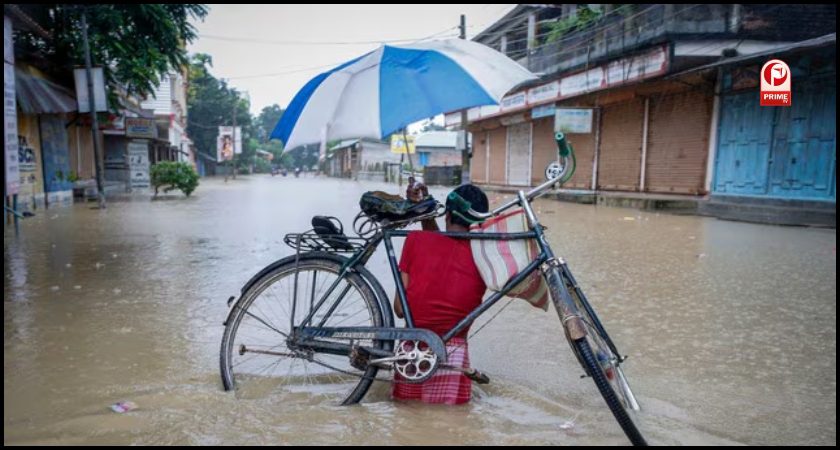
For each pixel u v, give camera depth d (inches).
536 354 136.6
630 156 674.2
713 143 543.8
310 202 667.4
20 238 326.6
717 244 320.5
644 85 613.0
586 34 691.4
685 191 582.9
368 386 107.1
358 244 114.4
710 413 103.7
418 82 121.6
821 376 122.9
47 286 203.6
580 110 661.3
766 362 131.2
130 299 185.8
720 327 158.6
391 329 105.3
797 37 544.4
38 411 102.0
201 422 97.3
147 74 628.4
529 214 103.6
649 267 247.9
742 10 537.3
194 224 408.8
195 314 168.2
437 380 107.2
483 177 1120.8
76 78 548.4
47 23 588.7
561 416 101.9
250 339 144.2
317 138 129.8
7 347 138.1
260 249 290.4
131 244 306.0
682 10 537.6
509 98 890.1
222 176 2226.9
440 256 107.6
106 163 942.4
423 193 109.6
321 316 134.6
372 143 1958.7
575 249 299.9
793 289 205.5
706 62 547.5
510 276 102.6
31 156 527.2
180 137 1604.3
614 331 154.4
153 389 112.9
